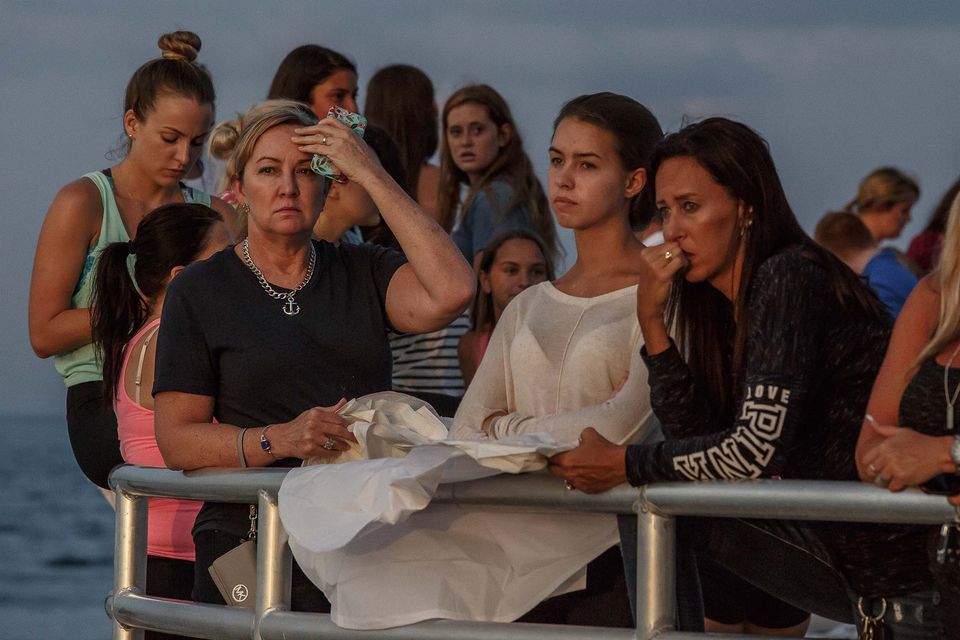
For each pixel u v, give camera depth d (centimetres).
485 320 1092
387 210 711
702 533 599
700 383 621
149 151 932
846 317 575
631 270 720
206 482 668
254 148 708
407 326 720
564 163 722
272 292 712
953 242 524
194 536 725
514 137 1191
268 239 713
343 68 1162
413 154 1255
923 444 497
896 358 546
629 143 716
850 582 571
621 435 652
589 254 728
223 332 702
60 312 905
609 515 627
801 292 561
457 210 1223
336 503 596
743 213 595
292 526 606
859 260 1409
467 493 597
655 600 556
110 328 826
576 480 568
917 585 553
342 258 736
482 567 617
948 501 490
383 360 724
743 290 592
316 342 708
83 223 916
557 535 623
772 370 549
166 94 926
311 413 656
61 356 910
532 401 697
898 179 1609
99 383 898
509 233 1089
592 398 687
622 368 688
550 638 570
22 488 12731
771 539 587
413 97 1253
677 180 598
